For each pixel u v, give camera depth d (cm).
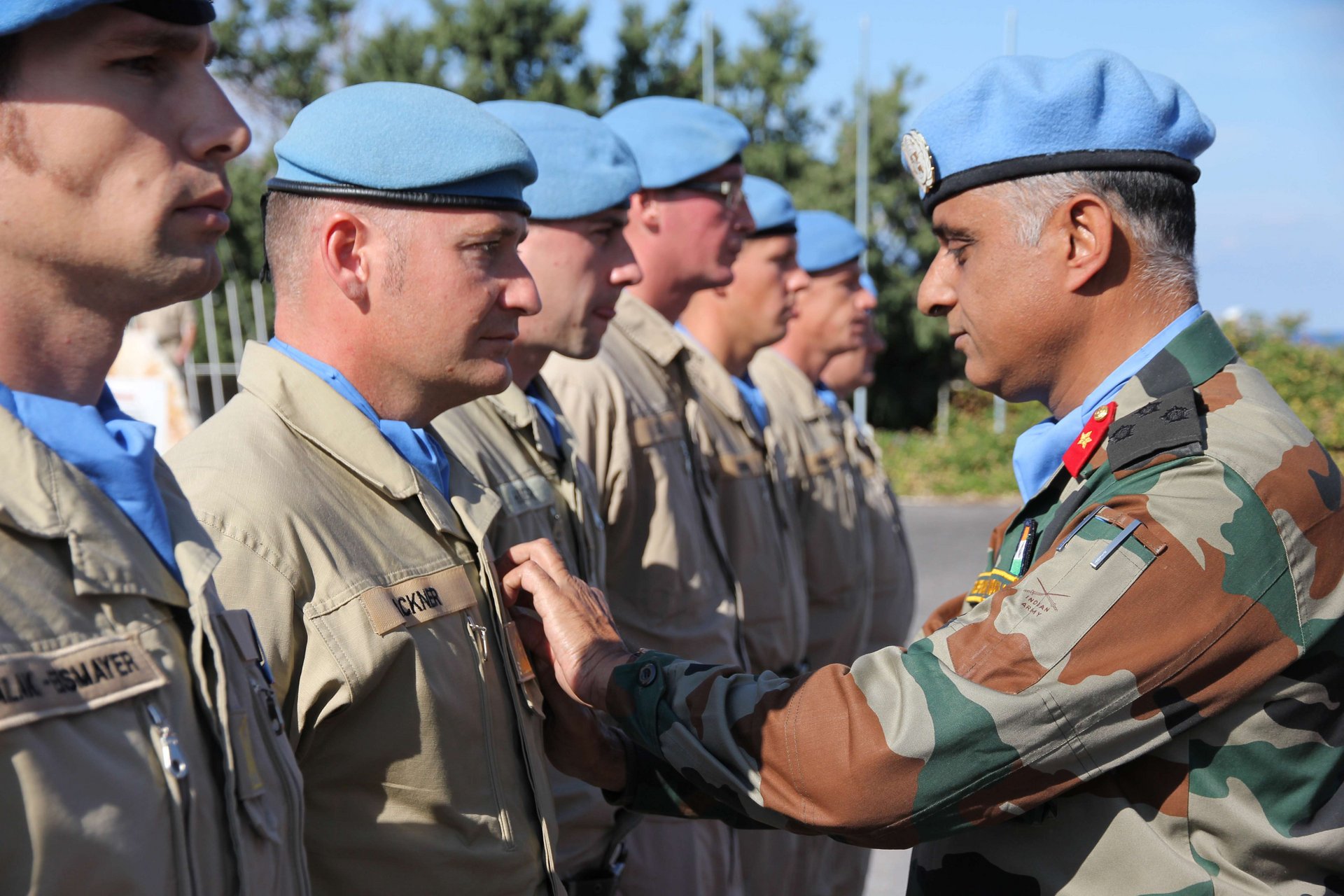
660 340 324
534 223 242
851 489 462
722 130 338
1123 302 167
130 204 100
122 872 92
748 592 354
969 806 150
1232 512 145
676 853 279
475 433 223
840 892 386
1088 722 145
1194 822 147
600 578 251
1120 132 164
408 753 149
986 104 169
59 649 93
